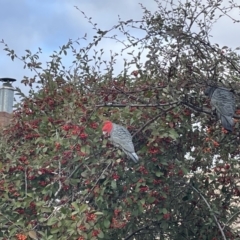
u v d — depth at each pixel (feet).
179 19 15.69
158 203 17.69
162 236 19.44
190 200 19.20
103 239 17.13
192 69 15.88
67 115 17.52
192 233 19.66
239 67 16.79
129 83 18.79
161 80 16.70
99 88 17.30
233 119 16.24
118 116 17.04
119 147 15.02
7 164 18.48
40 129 18.93
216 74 15.94
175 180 17.92
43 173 17.67
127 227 18.29
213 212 17.43
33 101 20.62
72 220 14.65
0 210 16.89
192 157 19.22
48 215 16.25
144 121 16.99
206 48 15.83
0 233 16.30
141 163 16.96
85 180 16.80
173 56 15.74
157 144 16.70
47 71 21.33
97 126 16.63
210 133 17.99
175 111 17.01
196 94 16.35
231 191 19.34
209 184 19.45
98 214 15.23
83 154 16.51
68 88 19.99
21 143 20.54
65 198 16.63
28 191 17.94
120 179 17.25
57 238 15.07
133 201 16.88
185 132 18.57
